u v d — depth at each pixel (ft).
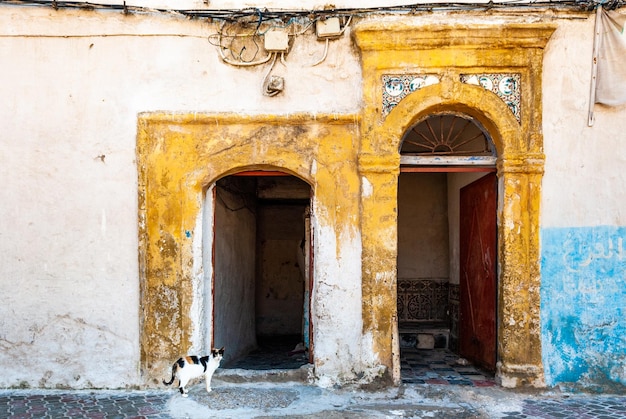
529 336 20.20
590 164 20.56
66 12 20.98
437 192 31.32
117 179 20.89
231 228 27.30
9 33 21.02
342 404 18.80
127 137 20.93
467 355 25.27
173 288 20.65
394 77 20.65
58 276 20.81
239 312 28.68
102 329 20.68
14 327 20.75
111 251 20.79
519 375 20.12
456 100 20.40
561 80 20.61
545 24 19.85
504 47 20.33
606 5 20.42
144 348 20.56
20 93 21.03
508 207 20.42
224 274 25.85
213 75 21.02
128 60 21.02
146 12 20.94
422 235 31.12
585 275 20.40
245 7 21.09
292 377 20.68
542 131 20.47
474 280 24.54
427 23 20.08
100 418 17.37
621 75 20.40
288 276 34.88
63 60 21.03
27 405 18.66
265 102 20.95
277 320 34.65
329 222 20.68
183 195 20.85
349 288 20.53
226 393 19.49
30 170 20.94
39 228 20.90
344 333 20.45
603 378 20.20
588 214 20.48
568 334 20.29
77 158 20.95
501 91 20.52
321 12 20.70
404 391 19.86
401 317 30.63
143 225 20.70
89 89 21.01
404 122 20.51
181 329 20.61
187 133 20.93
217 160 20.89
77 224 20.86
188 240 20.80
